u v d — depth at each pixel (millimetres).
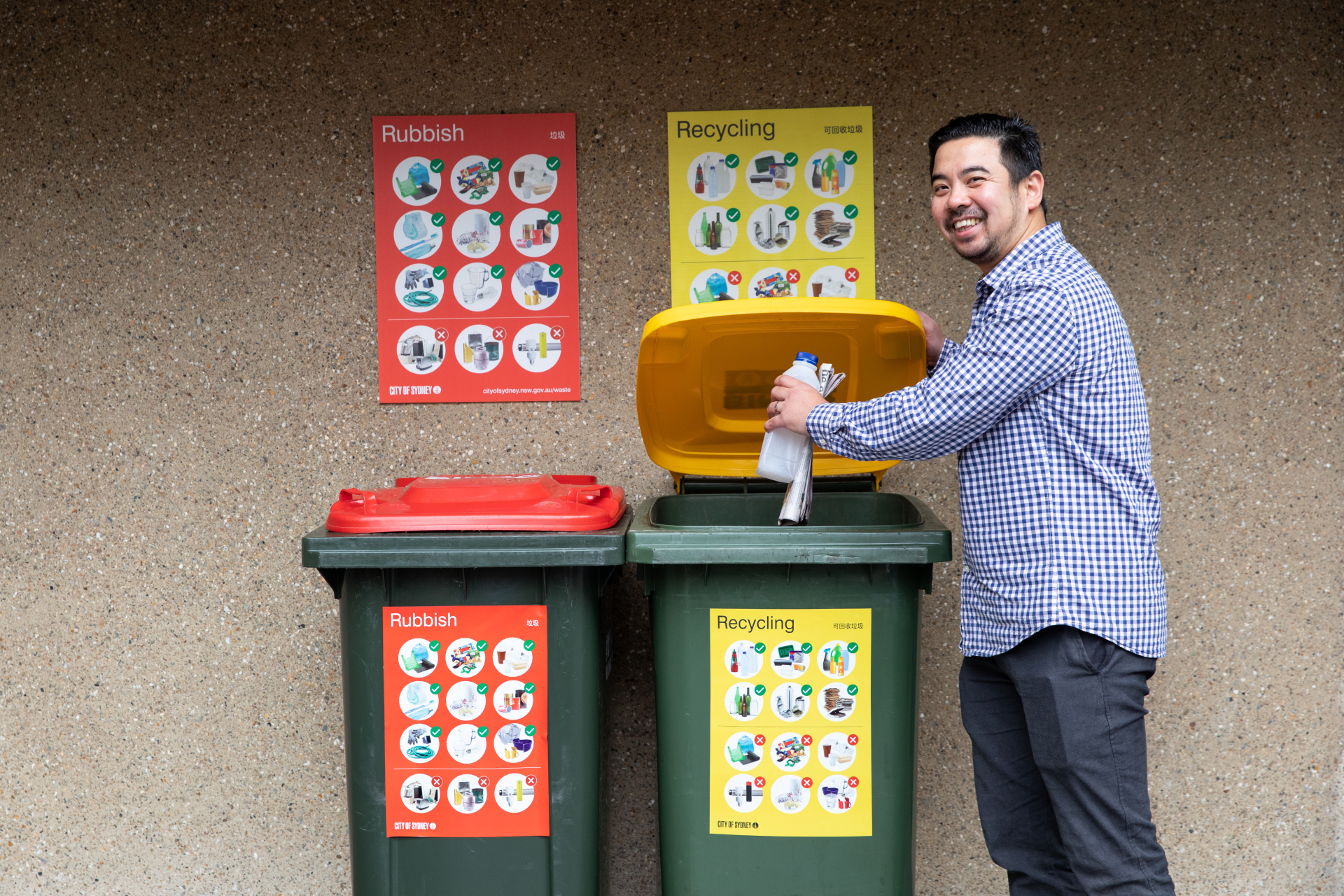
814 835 2242
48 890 3076
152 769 3041
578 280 2934
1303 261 2877
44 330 2980
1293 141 2854
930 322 2553
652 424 2625
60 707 3041
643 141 2896
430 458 2982
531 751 2236
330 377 2969
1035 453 1968
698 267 2918
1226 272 2885
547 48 2885
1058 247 2084
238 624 3016
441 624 2205
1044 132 2869
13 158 2945
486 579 2197
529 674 2217
